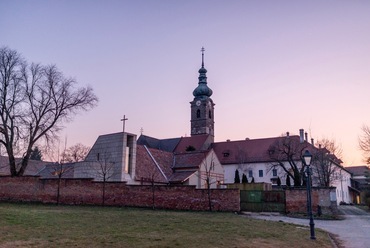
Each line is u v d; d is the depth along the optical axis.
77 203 29.80
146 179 37.88
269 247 13.08
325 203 30.45
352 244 15.91
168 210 27.80
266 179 74.44
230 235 14.97
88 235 13.20
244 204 31.64
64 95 39.12
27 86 37.22
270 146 76.50
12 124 35.72
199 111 99.75
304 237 16.16
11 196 31.56
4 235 12.40
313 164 58.97
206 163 43.03
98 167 35.75
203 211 27.72
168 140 85.19
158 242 12.40
